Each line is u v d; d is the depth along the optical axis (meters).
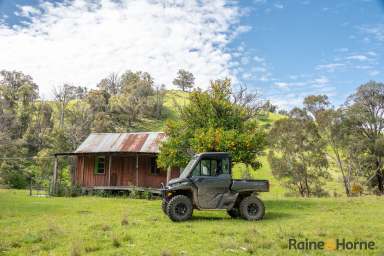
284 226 12.60
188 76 161.50
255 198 14.97
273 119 98.50
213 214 17.09
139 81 128.50
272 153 50.19
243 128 23.53
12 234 10.57
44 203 22.16
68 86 103.12
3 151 61.00
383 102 51.38
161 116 114.69
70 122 86.25
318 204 22.83
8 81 111.31
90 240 9.61
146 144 34.25
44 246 8.98
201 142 20.55
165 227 12.26
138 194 30.88
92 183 35.25
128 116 106.25
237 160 21.28
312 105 52.34
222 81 24.75
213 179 14.99
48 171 54.69
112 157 35.34
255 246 8.95
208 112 23.55
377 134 51.88
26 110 89.06
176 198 14.31
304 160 48.09
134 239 9.90
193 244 9.27
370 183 50.81
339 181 52.38
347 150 51.53
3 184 51.31
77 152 33.88
